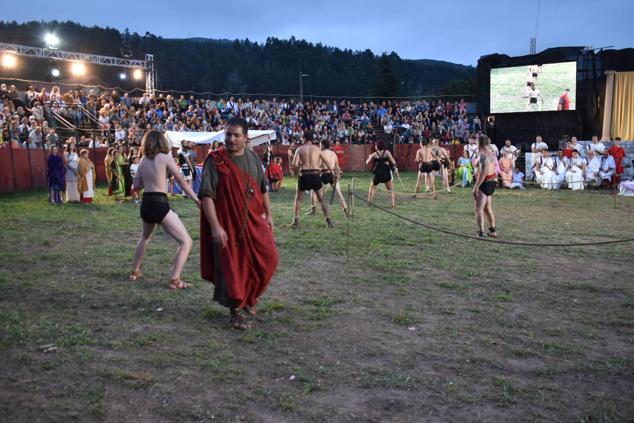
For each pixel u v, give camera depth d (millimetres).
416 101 40656
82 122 25359
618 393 3760
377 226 11023
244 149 4977
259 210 4988
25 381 3811
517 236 10023
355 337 4758
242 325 4891
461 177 21938
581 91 24812
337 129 34844
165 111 28688
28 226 10891
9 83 33094
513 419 3395
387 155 14422
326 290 6262
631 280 6859
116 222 11539
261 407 3504
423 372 4055
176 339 4656
